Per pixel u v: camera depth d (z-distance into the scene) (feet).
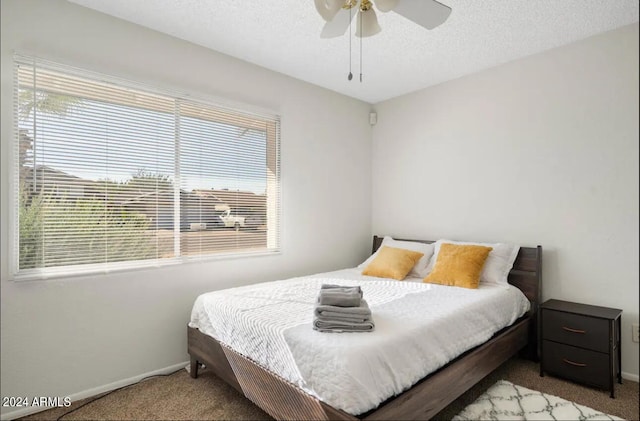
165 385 7.87
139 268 8.14
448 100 11.62
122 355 7.88
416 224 12.55
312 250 11.85
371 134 13.93
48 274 6.99
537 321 9.20
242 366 6.41
